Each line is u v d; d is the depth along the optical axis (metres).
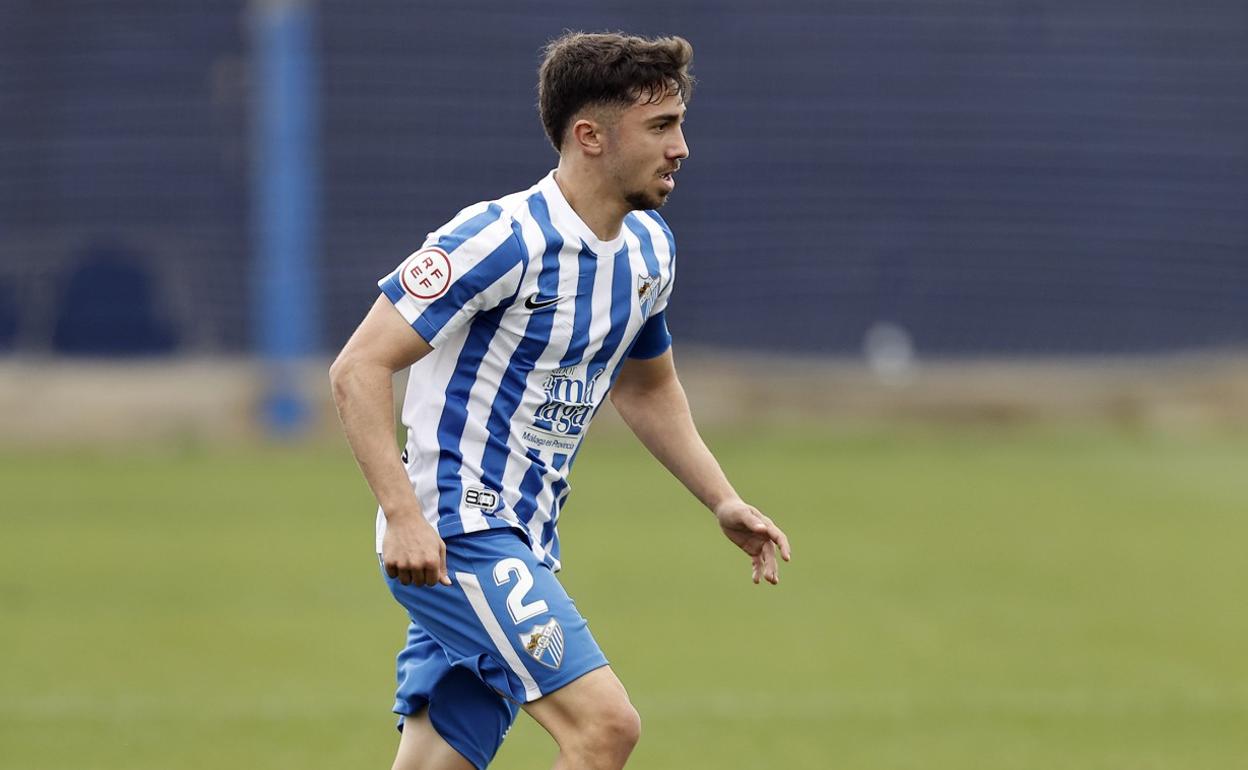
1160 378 86.12
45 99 87.94
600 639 33.22
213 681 29.06
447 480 15.32
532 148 90.75
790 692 28.39
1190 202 93.38
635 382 17.25
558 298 15.33
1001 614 36.25
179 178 86.38
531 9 92.06
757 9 93.06
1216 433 79.00
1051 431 78.81
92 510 53.03
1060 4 95.19
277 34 70.19
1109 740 24.88
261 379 77.31
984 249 91.12
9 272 85.12
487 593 15.13
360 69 89.75
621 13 92.81
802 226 90.12
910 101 92.62
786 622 35.25
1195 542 47.44
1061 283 91.00
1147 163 93.31
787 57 92.62
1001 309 90.31
